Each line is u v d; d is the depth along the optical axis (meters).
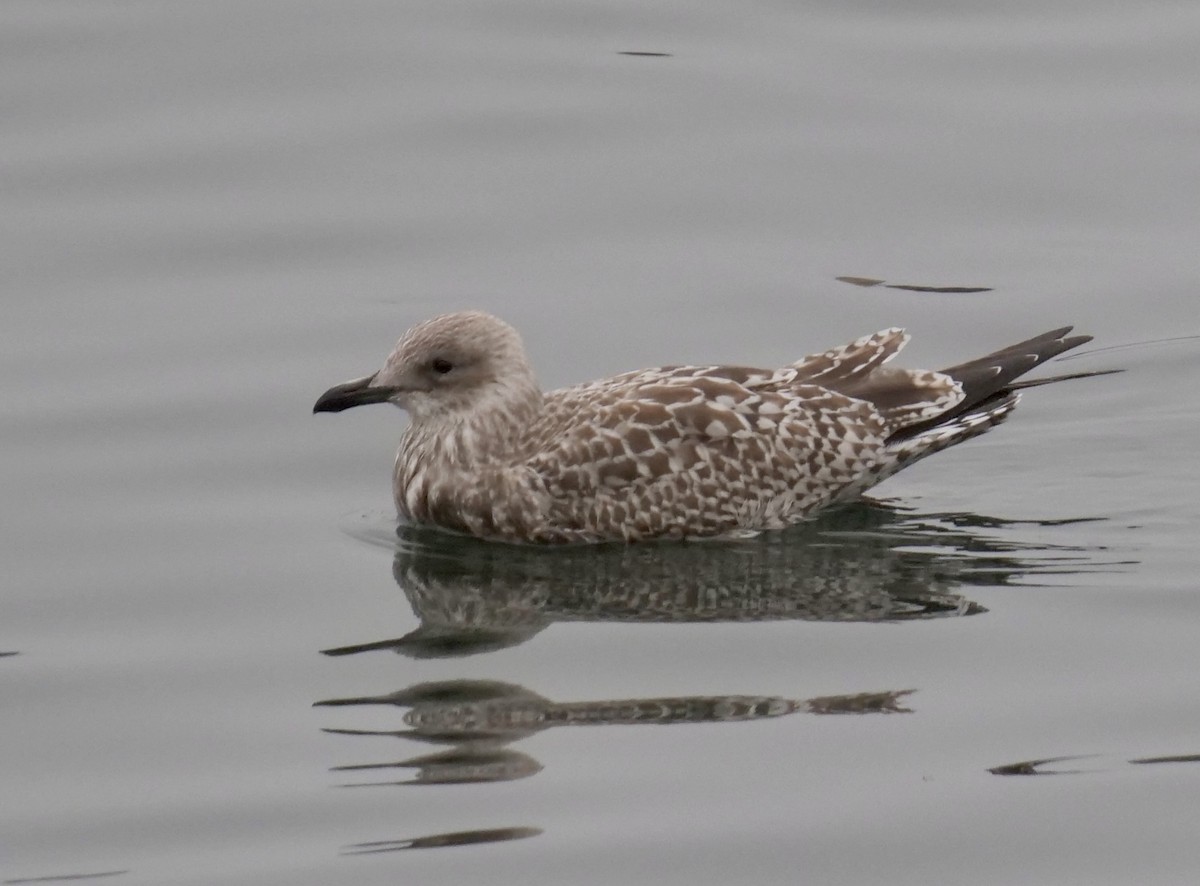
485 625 14.55
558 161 21.94
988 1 24.75
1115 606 14.55
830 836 11.84
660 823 11.98
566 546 16.08
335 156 21.94
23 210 20.91
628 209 21.20
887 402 16.56
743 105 22.78
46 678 13.84
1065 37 24.03
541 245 20.66
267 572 15.46
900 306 19.59
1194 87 23.00
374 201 21.28
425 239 20.73
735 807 12.14
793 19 24.50
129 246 20.47
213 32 23.95
